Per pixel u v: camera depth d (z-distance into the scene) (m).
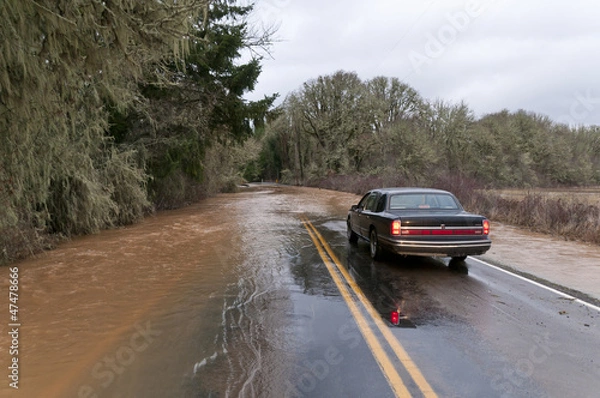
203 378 3.42
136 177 14.66
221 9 17.22
